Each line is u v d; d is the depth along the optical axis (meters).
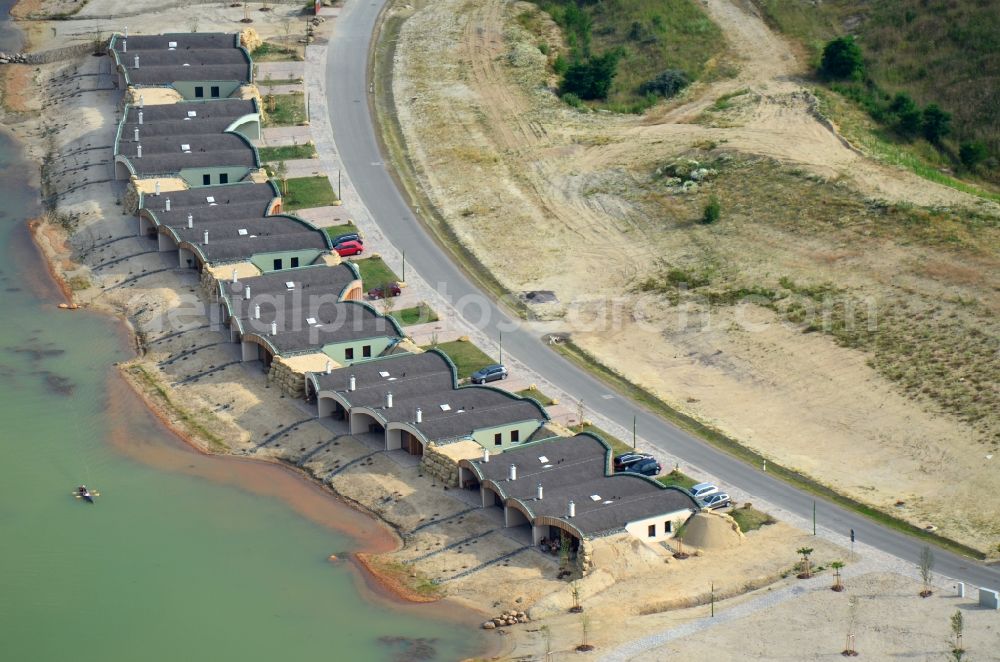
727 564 153.50
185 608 147.50
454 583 152.00
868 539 159.25
